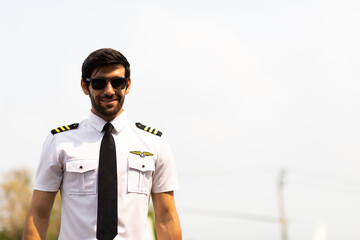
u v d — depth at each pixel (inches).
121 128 128.0
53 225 859.4
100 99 124.7
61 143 125.5
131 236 123.3
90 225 121.9
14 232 1211.9
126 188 124.0
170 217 130.8
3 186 1212.5
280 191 1132.5
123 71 125.9
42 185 125.5
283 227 1106.7
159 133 131.9
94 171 123.5
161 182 130.8
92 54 125.3
